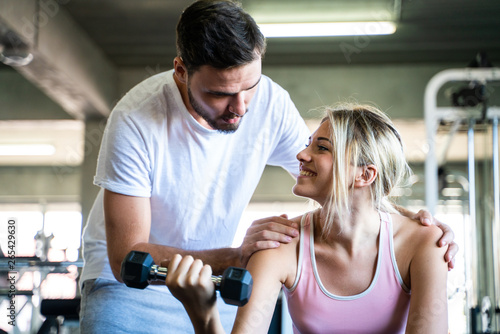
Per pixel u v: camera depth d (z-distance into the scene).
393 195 1.80
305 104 8.20
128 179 1.77
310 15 6.69
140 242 1.76
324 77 8.24
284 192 11.46
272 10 6.55
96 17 6.74
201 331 1.24
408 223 1.72
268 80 2.03
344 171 1.60
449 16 6.83
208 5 1.61
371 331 1.67
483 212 5.93
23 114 8.57
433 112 4.88
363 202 1.64
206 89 1.63
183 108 1.79
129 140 1.77
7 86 8.64
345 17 6.76
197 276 1.17
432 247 1.66
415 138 9.64
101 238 1.99
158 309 1.95
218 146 1.89
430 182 4.74
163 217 1.92
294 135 2.11
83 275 2.02
